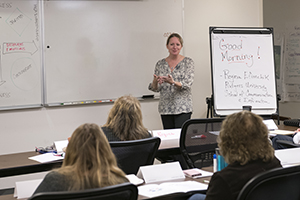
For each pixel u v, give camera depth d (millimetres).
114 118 2227
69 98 4238
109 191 1230
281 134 3055
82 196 1188
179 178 1915
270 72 4281
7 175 2223
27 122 4055
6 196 1734
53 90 4148
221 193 1428
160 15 4637
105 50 4383
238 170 1432
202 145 2469
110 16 4387
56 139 4211
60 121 4223
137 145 2137
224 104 4180
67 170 1283
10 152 3990
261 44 4305
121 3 4434
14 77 3939
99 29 4340
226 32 4254
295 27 5641
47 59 4098
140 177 1929
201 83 4977
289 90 5797
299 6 5547
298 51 5648
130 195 1322
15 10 3904
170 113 4047
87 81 4316
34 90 4047
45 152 2609
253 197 1365
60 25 4141
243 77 4230
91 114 4379
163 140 2754
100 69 4371
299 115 5707
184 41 4816
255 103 4215
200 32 4922
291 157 2072
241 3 5160
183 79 4047
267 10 5527
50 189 1249
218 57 4211
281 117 5809
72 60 4227
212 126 2453
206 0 4938
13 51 3920
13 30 3906
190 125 2396
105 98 4418
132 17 4496
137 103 2270
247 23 5227
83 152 1282
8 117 3963
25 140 4055
